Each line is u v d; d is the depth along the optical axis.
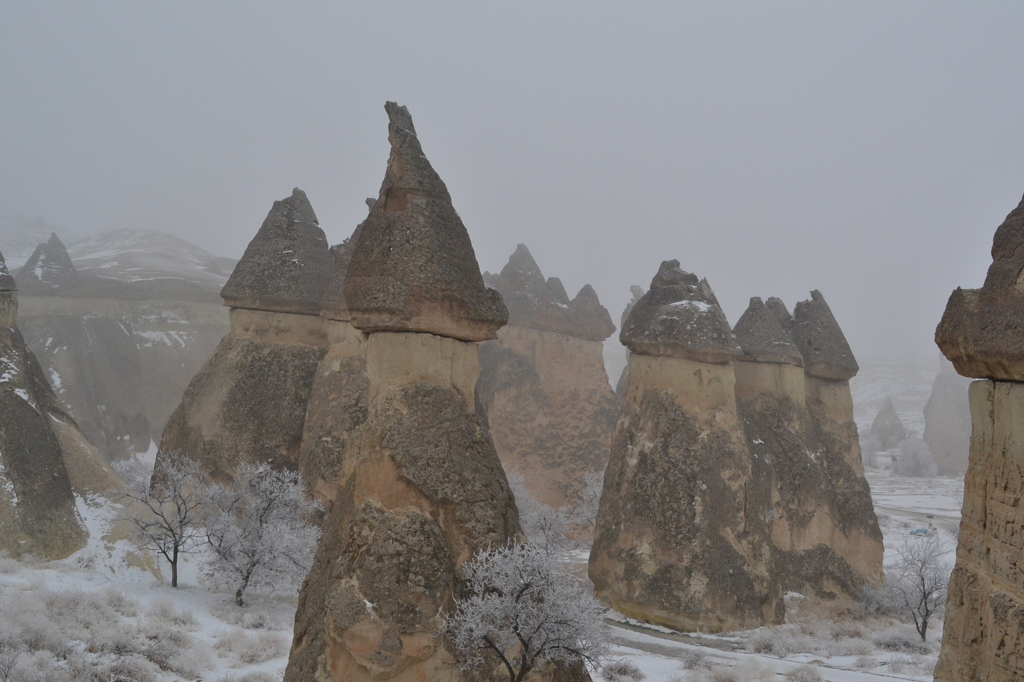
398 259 13.59
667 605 24.11
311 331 28.28
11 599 17.09
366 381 25.36
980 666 8.66
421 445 13.02
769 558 25.45
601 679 18.33
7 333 24.20
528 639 12.32
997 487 8.70
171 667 16.34
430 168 14.42
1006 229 8.94
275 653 18.39
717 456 25.50
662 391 26.62
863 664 20.64
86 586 20.33
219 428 26.50
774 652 21.94
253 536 22.72
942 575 26.27
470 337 14.22
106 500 24.39
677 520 24.91
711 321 26.45
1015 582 8.17
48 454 22.73
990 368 8.86
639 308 28.23
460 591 12.53
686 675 18.75
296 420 26.78
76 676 14.63
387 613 11.53
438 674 11.80
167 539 23.27
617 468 26.73
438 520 12.80
